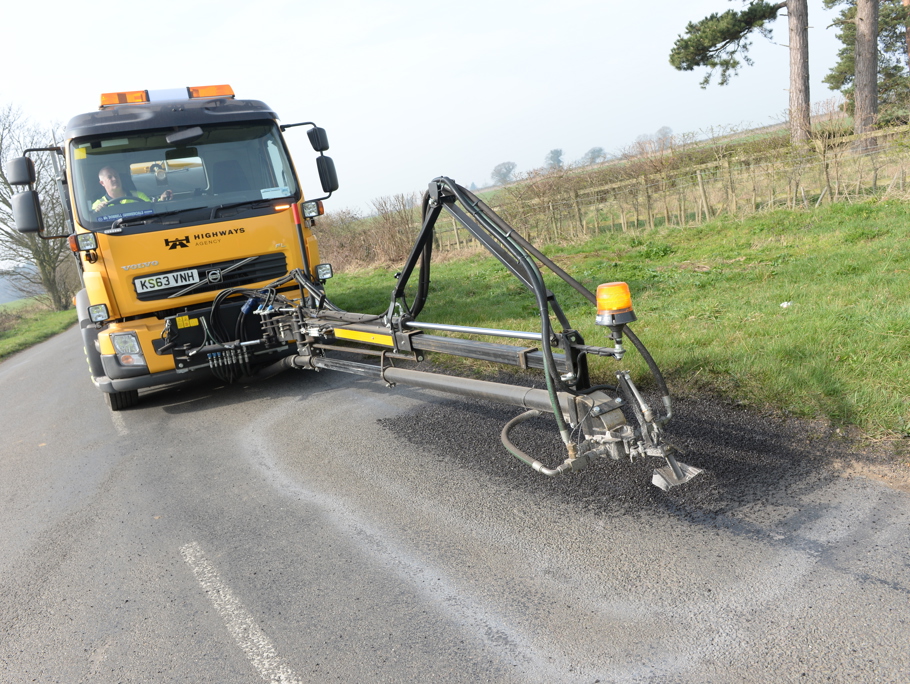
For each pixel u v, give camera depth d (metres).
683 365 5.41
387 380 4.98
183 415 6.89
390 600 3.06
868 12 17.84
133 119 6.45
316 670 2.64
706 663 2.37
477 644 2.66
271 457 5.22
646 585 2.87
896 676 2.17
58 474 5.65
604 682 2.35
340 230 23.45
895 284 6.77
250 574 3.47
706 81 21.92
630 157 17.17
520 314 8.90
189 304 6.54
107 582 3.62
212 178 6.66
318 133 7.11
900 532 2.96
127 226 6.22
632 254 12.91
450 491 4.11
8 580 3.82
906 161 13.04
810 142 14.03
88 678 2.81
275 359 7.01
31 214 6.29
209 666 2.77
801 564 2.84
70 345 17.94
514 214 18.38
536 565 3.16
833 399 4.27
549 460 4.31
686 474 3.08
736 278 8.76
